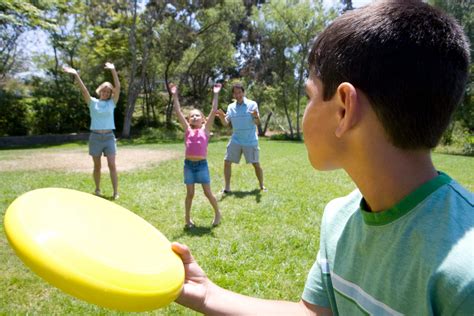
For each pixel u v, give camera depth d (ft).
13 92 78.18
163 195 22.56
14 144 69.31
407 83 2.13
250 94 94.07
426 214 2.20
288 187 25.55
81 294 2.71
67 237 2.97
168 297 3.07
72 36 82.58
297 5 85.71
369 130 2.27
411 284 2.15
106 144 21.54
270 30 89.25
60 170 33.19
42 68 82.17
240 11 87.61
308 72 2.74
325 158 2.56
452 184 2.28
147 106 96.89
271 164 38.06
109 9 82.12
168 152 50.72
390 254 2.31
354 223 2.97
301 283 11.53
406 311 2.18
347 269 2.88
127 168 34.19
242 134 23.25
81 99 83.25
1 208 19.30
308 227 16.76
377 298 2.44
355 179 2.52
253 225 16.94
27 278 11.40
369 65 2.21
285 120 102.63
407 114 2.16
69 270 2.71
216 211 16.92
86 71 84.53
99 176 22.15
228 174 23.53
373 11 2.34
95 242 3.15
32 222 2.98
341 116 2.40
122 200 21.17
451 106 2.21
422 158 2.30
